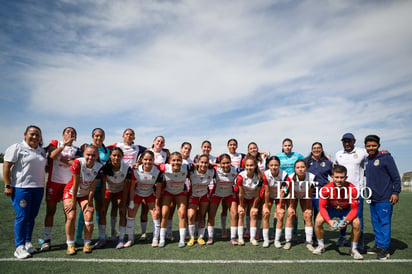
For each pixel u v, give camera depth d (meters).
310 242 5.11
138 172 5.11
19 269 3.85
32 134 4.58
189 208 5.47
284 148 6.59
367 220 8.35
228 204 5.54
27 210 4.50
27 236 4.66
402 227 7.16
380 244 4.61
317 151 5.76
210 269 3.93
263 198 5.86
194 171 5.31
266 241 5.23
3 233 5.86
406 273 3.87
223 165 5.43
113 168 5.14
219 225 7.53
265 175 5.23
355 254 4.54
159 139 6.49
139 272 3.79
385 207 4.67
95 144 5.67
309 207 5.23
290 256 4.62
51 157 4.89
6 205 9.59
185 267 4.00
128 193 5.38
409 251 5.00
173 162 5.12
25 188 4.49
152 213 5.25
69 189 4.78
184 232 5.23
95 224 7.20
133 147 6.38
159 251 4.82
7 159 4.41
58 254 4.59
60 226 6.74
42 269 3.87
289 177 5.23
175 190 5.35
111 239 5.64
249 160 5.27
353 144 5.48
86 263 4.14
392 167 4.67
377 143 4.86
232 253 4.75
